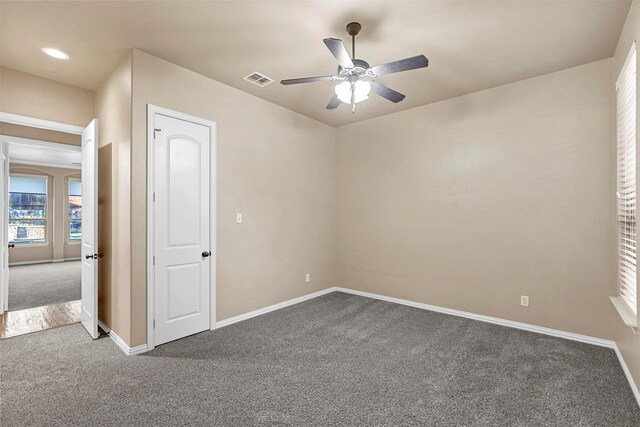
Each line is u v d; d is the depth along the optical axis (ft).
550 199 10.73
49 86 10.93
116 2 7.16
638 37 6.61
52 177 27.73
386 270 15.07
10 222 26.02
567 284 10.41
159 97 9.73
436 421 6.30
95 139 10.11
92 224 10.23
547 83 10.78
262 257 13.05
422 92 12.38
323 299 15.25
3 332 10.83
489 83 11.54
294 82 8.24
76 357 8.94
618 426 6.16
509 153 11.56
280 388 7.44
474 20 7.84
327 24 8.05
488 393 7.25
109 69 10.30
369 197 15.74
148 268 9.41
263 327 11.43
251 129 12.60
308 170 15.37
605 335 9.75
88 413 6.47
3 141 12.60
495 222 11.88
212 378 7.86
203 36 8.59
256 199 12.81
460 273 12.76
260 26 8.13
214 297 11.21
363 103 13.52
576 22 7.91
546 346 9.76
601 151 9.82
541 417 6.42
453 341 10.19
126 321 9.31
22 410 6.54
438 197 13.39
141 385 7.52
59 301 14.82
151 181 9.48
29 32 8.28
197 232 10.76
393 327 11.46
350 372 8.21
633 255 7.77
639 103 6.55
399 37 8.61
